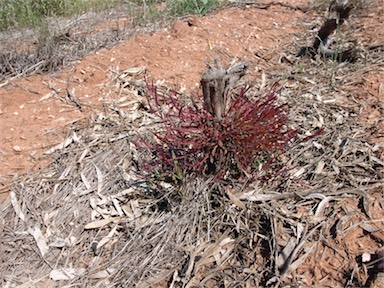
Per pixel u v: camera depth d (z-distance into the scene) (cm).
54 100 163
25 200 124
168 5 254
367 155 129
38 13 245
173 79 176
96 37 210
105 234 116
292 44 210
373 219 109
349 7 183
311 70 182
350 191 116
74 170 132
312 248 105
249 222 112
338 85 168
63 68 181
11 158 138
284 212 113
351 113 150
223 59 195
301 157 131
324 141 137
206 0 243
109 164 133
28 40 212
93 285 105
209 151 112
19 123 152
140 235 113
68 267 109
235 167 119
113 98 164
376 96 158
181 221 113
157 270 106
